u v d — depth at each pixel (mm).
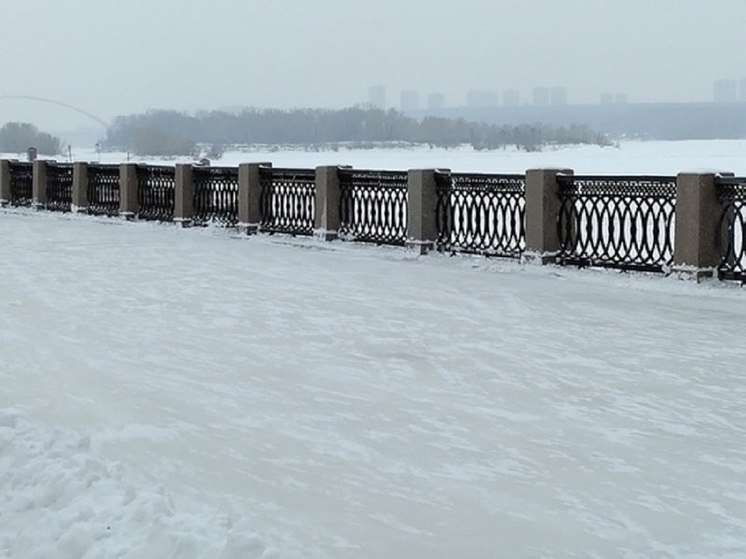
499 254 16422
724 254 13758
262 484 6203
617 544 5340
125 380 8805
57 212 29062
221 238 21484
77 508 5512
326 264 16781
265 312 12109
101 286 14305
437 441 7074
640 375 8977
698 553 5227
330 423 7508
